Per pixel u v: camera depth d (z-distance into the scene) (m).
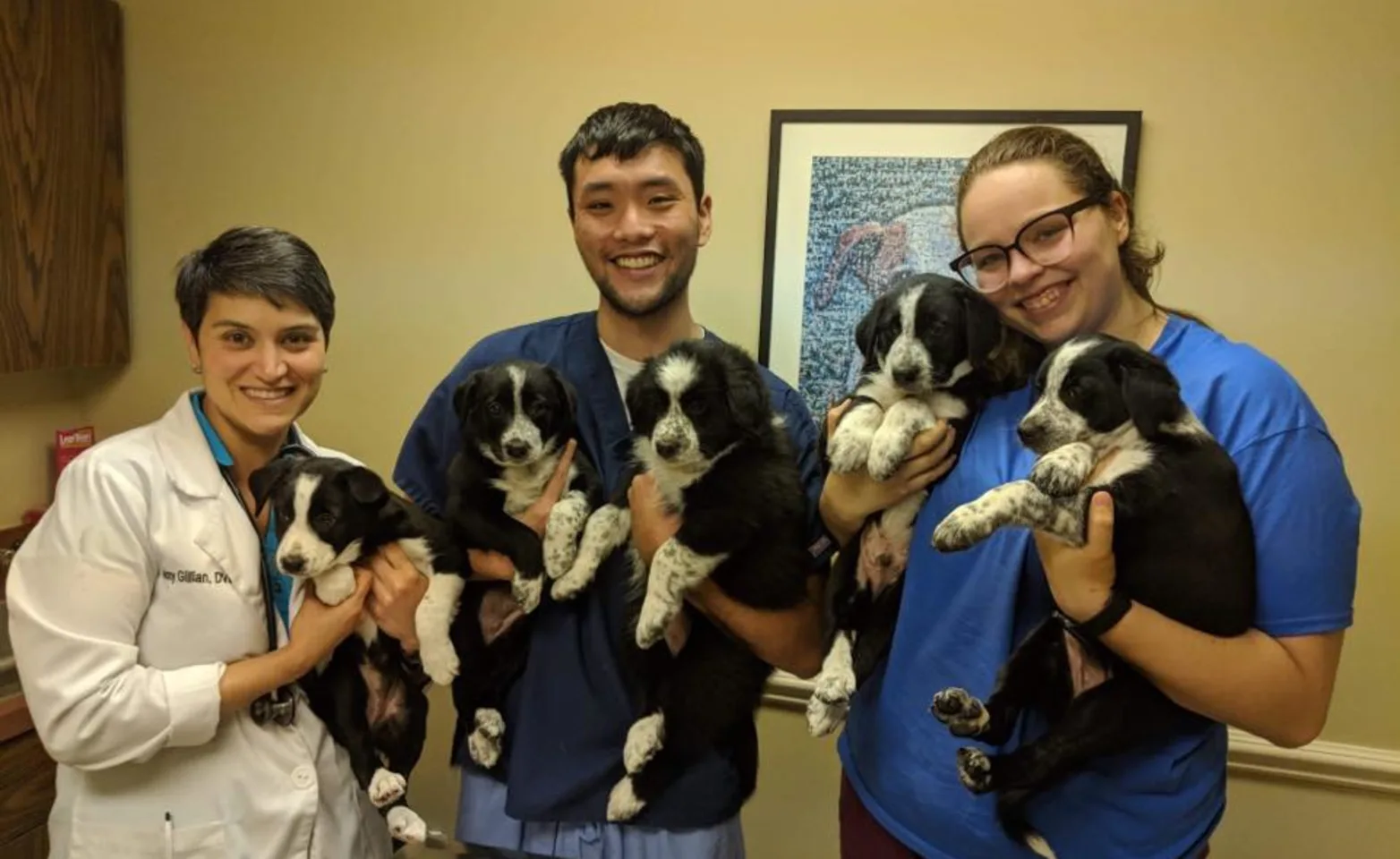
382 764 1.67
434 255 2.67
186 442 1.54
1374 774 2.21
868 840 1.50
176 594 1.45
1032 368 1.51
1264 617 1.18
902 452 1.46
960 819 1.34
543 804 1.66
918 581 1.42
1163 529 1.20
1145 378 1.22
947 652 1.37
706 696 1.70
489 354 1.94
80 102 2.65
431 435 1.95
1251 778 2.31
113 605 1.38
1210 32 2.12
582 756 1.69
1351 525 1.18
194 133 2.79
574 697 1.69
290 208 2.76
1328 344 2.15
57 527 1.39
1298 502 1.17
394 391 2.76
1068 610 1.21
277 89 2.72
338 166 2.71
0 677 2.26
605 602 1.73
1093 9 2.18
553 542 1.70
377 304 2.73
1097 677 1.29
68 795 1.49
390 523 1.66
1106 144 2.18
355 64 2.65
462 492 1.76
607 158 1.71
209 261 1.50
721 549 1.61
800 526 1.71
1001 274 1.38
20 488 2.89
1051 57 2.21
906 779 1.39
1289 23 2.08
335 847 1.60
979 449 1.42
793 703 2.56
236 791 1.48
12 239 2.47
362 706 1.63
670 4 2.41
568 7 2.48
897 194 2.32
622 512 1.75
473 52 2.56
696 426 1.63
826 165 2.35
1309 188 2.12
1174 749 1.24
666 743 1.68
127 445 1.49
